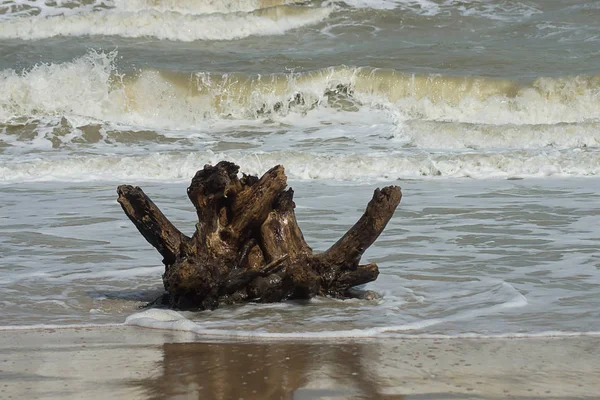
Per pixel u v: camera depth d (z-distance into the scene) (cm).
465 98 4800
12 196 2931
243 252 1441
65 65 4881
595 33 5941
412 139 4059
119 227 2259
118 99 4800
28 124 4397
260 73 5106
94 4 6625
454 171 3434
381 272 1681
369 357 1096
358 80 4906
